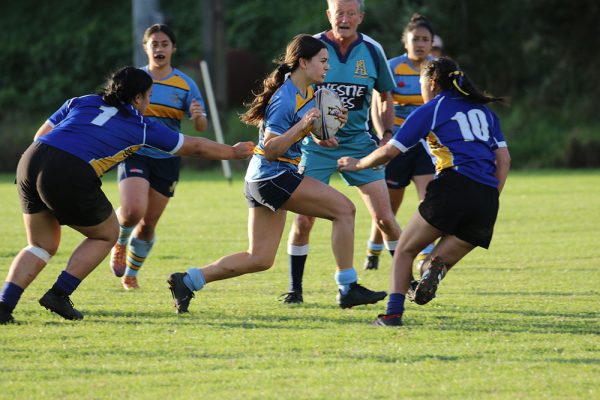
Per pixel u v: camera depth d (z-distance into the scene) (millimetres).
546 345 22781
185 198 67625
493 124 25125
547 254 40156
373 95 33688
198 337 23562
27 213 24766
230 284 32844
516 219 53531
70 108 25172
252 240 26297
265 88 25578
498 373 20203
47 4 146875
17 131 110188
